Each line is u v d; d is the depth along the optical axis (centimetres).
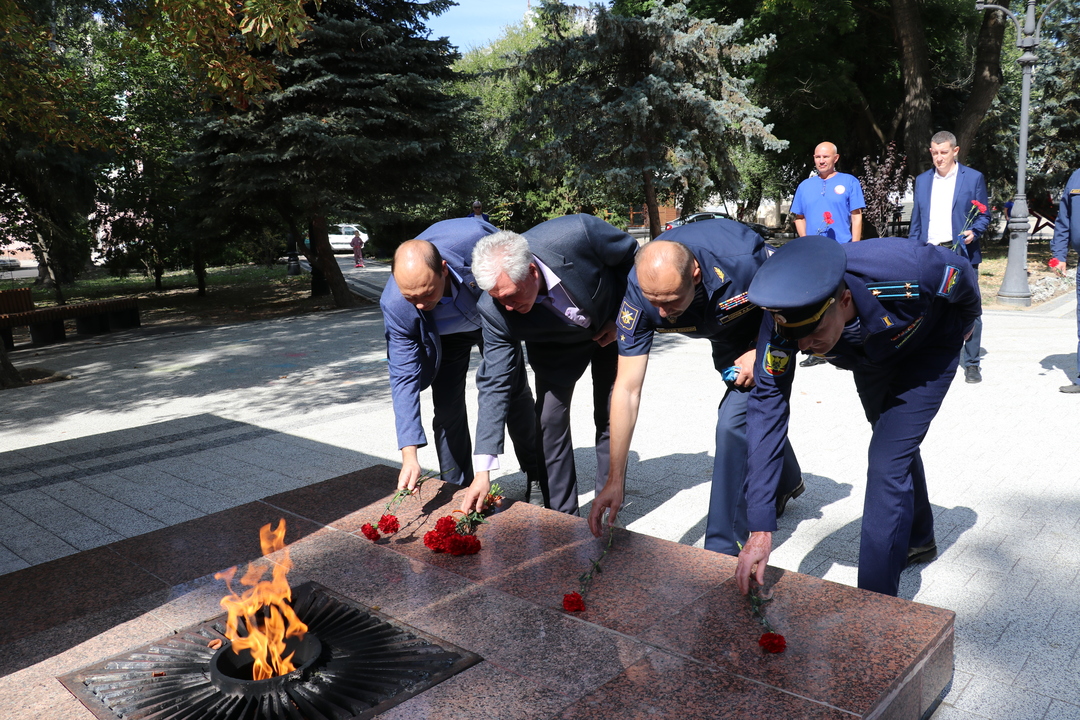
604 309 345
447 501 350
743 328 333
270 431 645
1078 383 630
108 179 1908
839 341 270
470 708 196
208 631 246
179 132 1898
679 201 1989
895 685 200
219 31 802
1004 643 286
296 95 1468
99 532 432
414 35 1647
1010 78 2397
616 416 301
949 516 403
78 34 1728
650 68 1766
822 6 1844
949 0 2111
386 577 277
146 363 1066
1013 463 475
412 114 1567
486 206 2580
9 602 274
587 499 454
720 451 346
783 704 192
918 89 1886
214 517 346
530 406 433
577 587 261
